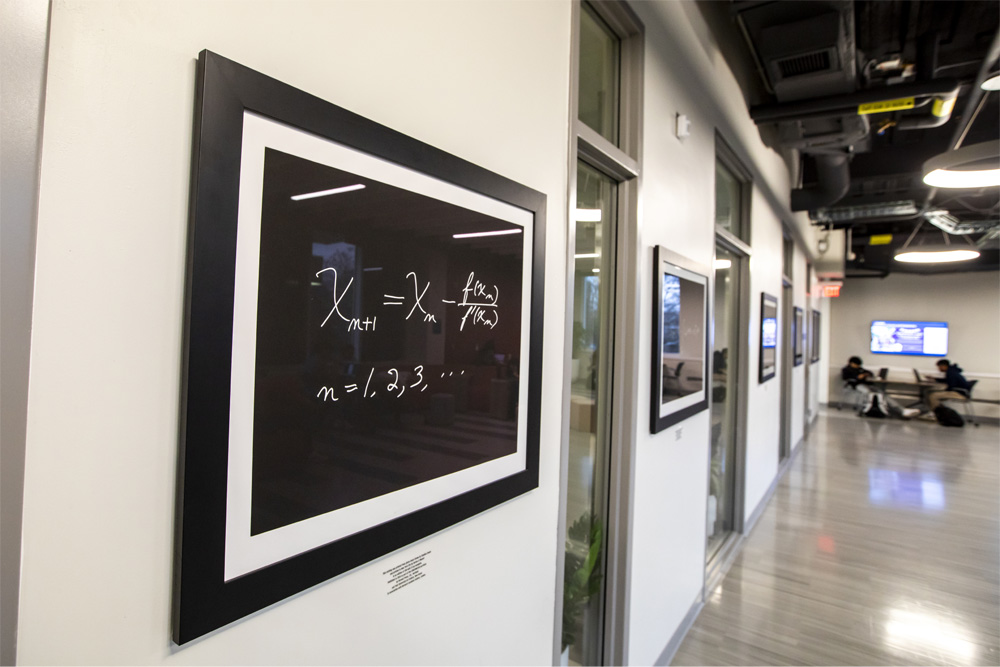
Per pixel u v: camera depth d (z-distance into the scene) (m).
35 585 0.43
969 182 2.29
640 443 1.76
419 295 0.78
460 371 0.87
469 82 0.92
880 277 9.47
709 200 2.41
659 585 1.97
